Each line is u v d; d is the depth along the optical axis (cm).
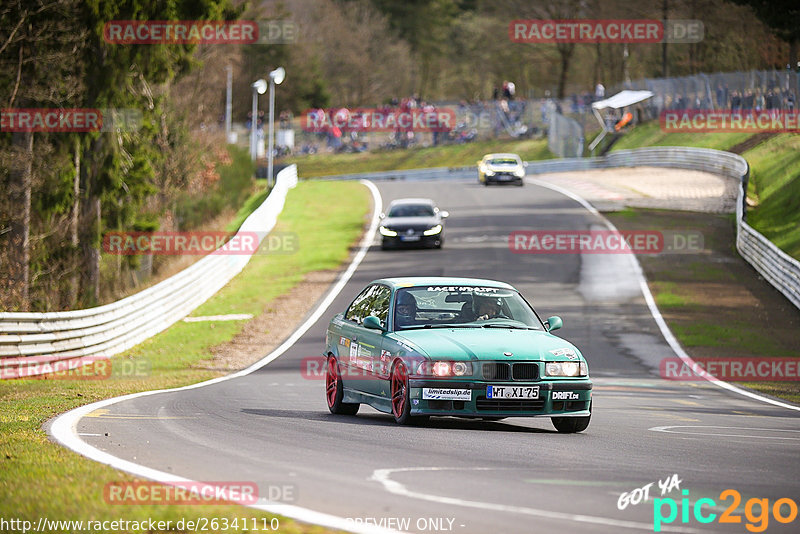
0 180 11838
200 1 13288
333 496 2384
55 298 12650
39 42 11625
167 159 19475
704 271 12744
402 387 3941
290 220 18638
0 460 2845
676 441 3628
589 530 2083
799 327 9506
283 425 3931
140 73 12950
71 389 6009
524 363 3844
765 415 4981
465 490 2489
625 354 8325
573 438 3672
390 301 4300
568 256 13850
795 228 15062
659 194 19950
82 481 2480
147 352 8925
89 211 13025
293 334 9619
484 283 4475
